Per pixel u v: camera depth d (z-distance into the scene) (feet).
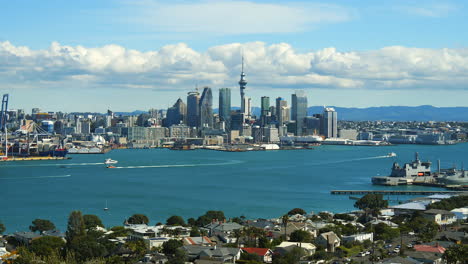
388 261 644.69
